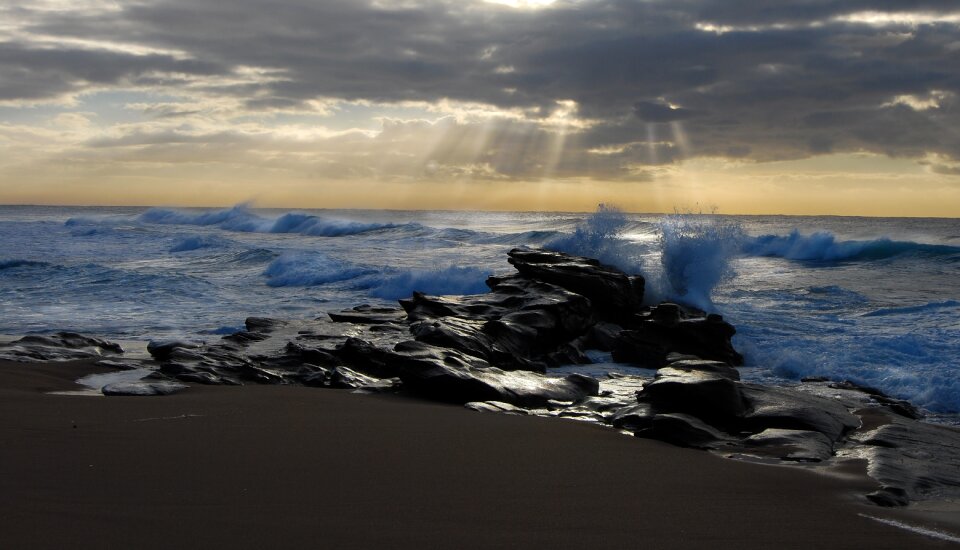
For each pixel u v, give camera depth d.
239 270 26.39
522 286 14.91
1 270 22.92
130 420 7.32
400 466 5.99
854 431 8.03
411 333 12.96
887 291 21.28
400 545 4.21
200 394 9.05
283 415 7.90
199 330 15.21
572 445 7.02
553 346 13.28
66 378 9.97
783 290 21.02
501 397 9.32
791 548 4.51
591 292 14.98
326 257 25.97
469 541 4.34
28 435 6.52
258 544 4.10
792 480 6.05
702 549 4.42
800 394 8.95
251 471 5.63
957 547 4.63
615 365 12.91
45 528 4.20
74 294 19.72
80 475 5.32
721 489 5.73
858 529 4.91
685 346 12.96
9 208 162.88
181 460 5.87
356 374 10.54
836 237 31.03
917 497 5.84
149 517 4.47
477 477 5.77
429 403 9.17
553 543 4.38
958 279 24.09
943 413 10.09
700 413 8.13
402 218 104.69
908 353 12.77
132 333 14.83
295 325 14.47
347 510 4.80
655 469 6.25
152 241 39.38
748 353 13.28
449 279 20.66
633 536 4.58
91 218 60.78
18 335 14.43
